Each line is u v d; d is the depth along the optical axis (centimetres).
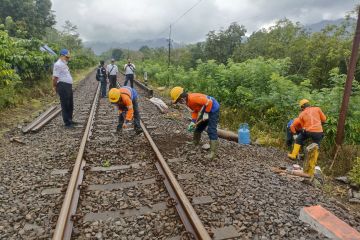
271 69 995
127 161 535
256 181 458
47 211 366
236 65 1149
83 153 542
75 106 1152
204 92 1241
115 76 1383
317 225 334
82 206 377
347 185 555
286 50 3058
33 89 1392
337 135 667
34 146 638
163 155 568
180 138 691
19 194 411
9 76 1012
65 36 7112
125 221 347
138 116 705
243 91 975
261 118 930
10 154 587
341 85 755
